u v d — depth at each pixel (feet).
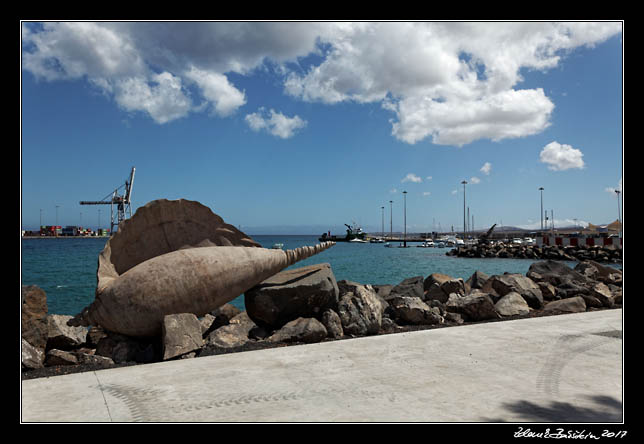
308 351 19.43
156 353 20.83
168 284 21.27
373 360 17.62
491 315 29.45
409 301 29.27
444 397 13.06
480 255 199.41
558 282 39.52
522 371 15.80
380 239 489.67
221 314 28.81
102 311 21.27
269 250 26.27
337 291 26.66
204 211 26.78
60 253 193.47
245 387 14.28
